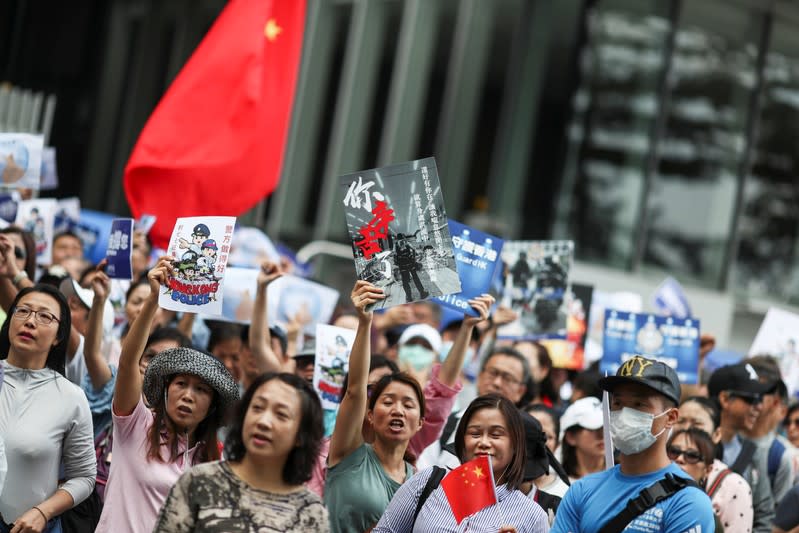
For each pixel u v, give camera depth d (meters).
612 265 24.28
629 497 7.34
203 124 12.62
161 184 12.46
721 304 25.39
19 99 16.19
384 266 8.61
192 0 27.38
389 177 8.69
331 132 24.91
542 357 12.37
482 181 23.52
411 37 24.09
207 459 8.54
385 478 8.54
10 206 12.74
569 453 10.43
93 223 14.59
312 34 25.39
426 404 9.43
